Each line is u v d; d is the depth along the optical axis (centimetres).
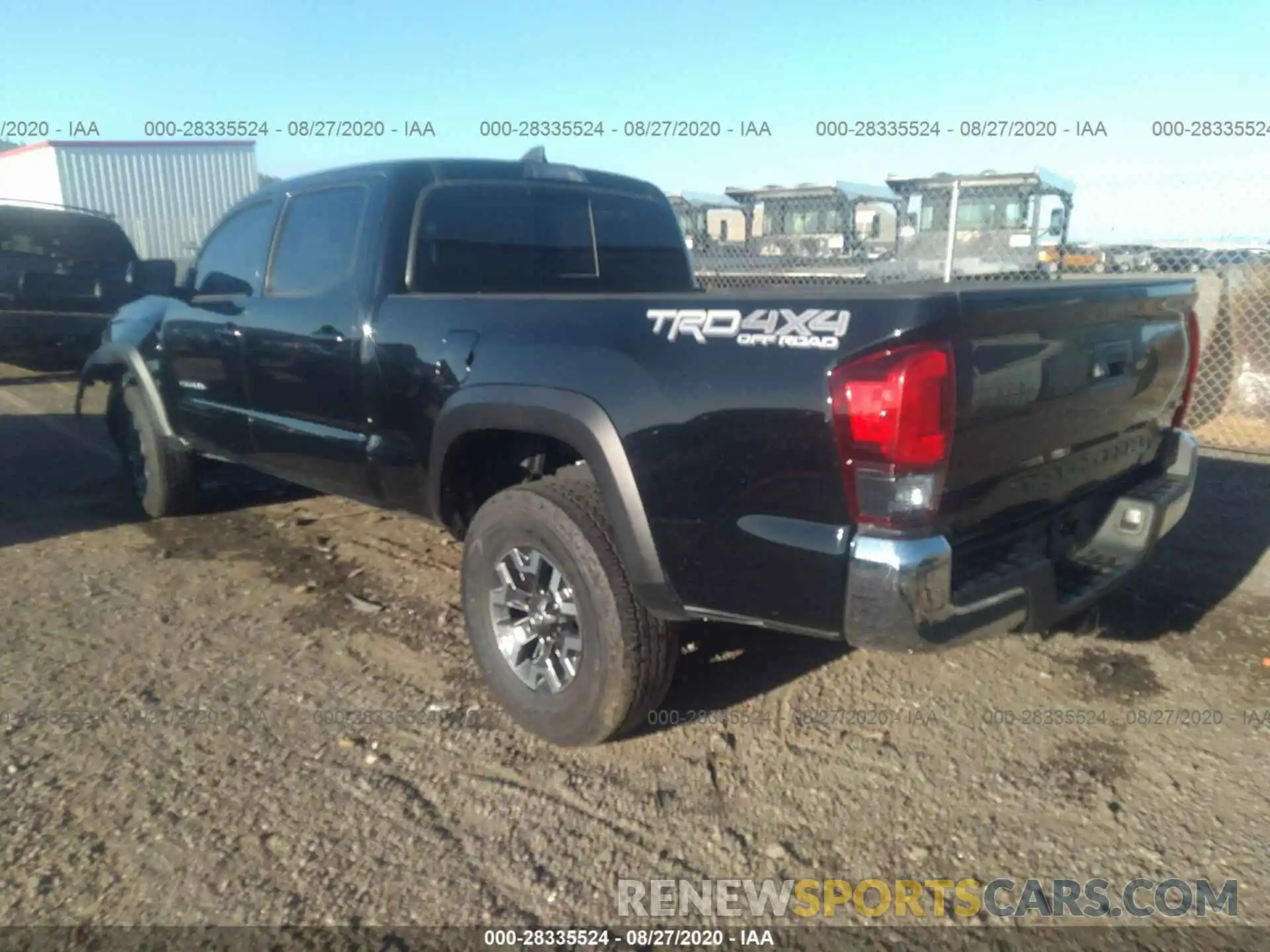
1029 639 414
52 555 520
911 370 238
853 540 249
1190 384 383
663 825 292
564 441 312
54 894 259
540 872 271
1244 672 386
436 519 374
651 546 290
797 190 1339
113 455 762
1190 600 455
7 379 1180
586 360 301
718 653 402
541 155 455
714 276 920
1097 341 309
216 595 463
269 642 413
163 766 319
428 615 441
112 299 1091
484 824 292
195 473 568
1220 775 316
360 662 395
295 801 301
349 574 492
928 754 329
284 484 668
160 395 538
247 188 2103
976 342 255
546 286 436
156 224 1992
